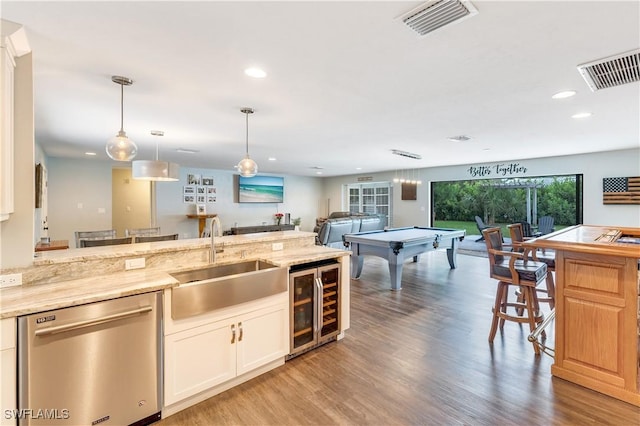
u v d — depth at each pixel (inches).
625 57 81.0
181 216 344.5
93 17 63.0
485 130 162.6
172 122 147.1
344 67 87.5
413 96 111.0
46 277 77.2
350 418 76.8
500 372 96.7
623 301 82.2
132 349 71.2
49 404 61.5
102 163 288.0
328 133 170.1
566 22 64.8
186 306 78.4
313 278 111.1
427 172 342.0
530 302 109.8
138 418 72.7
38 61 83.6
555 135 174.2
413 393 86.5
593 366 87.1
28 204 75.5
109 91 106.2
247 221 398.0
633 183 216.2
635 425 73.3
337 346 115.0
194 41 73.2
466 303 161.9
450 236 230.4
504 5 59.0
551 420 75.2
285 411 79.5
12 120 70.7
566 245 87.7
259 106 122.6
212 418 77.1
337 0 57.6
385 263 268.4
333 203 459.8
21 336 58.4
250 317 92.5
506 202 431.2
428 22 65.1
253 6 59.4
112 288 71.4
